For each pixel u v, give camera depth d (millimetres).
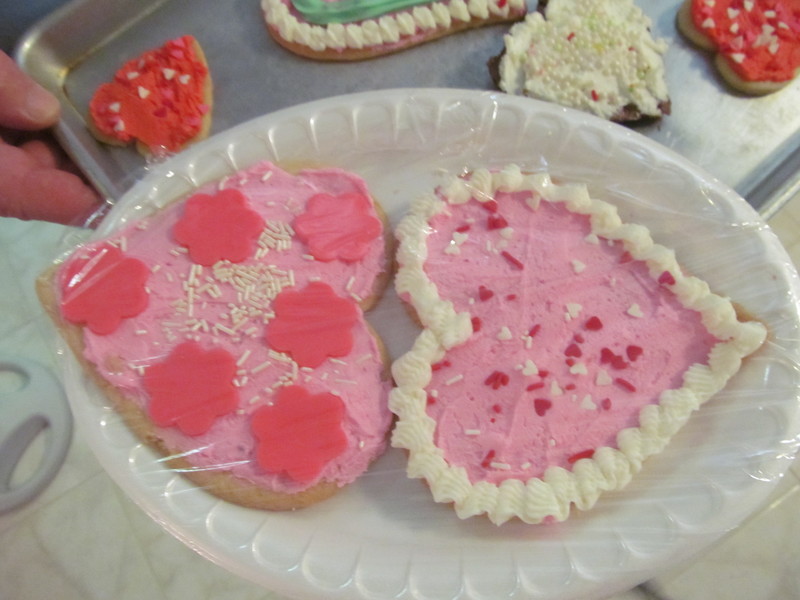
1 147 321
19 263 384
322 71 355
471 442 257
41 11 358
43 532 380
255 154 305
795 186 313
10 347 389
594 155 295
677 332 269
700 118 336
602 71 329
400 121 304
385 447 264
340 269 286
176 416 262
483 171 292
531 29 339
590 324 270
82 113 350
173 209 294
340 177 298
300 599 240
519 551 243
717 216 282
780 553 368
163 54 348
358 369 271
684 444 256
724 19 342
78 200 320
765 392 256
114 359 269
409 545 248
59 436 384
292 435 258
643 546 238
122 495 385
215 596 371
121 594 374
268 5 354
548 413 259
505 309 274
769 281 270
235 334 274
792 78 335
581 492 245
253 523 250
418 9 347
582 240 285
